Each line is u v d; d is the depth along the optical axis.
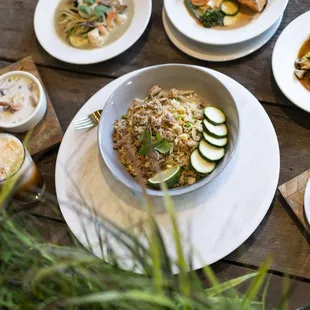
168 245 0.88
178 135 0.94
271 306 0.84
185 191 0.88
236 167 0.93
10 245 0.68
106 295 0.60
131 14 1.10
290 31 1.02
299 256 0.88
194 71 0.97
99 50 1.07
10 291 0.67
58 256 0.68
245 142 0.95
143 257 0.65
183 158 0.94
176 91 0.99
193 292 0.62
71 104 1.05
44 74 1.09
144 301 0.62
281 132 0.98
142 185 0.62
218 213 0.90
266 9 1.05
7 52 1.13
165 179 0.91
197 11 1.08
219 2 1.08
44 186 0.98
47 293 0.66
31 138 1.01
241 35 1.04
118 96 0.98
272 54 1.00
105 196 0.93
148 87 1.00
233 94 0.99
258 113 0.97
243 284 0.85
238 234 0.88
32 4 1.17
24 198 0.95
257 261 0.88
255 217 0.89
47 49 1.08
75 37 1.09
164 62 1.07
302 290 0.85
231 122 0.94
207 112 0.96
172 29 1.09
